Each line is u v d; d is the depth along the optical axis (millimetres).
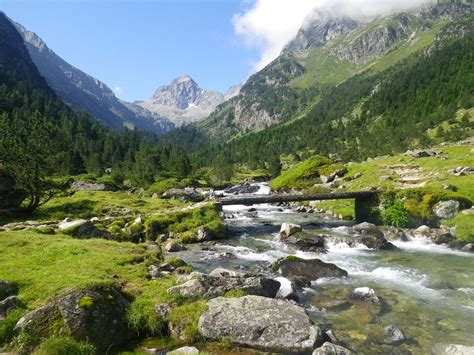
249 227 46062
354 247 34562
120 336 14195
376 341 15062
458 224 37844
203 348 13867
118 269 20094
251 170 181000
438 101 189000
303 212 60812
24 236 25656
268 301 15773
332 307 19000
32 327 12867
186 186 94312
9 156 45062
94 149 161125
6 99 184500
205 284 17516
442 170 59000
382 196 46656
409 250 33688
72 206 50938
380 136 164750
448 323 16953
